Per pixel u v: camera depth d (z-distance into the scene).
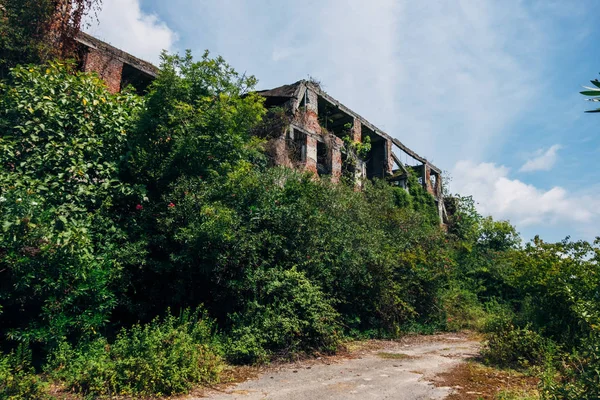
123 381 5.81
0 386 5.24
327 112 21.75
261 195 10.12
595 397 4.67
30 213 6.56
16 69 8.73
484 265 19.77
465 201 31.14
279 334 8.25
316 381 6.73
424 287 13.60
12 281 6.46
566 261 9.17
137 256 8.16
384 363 8.26
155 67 15.87
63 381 5.93
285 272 9.08
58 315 6.54
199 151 9.70
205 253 8.65
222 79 10.84
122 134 9.05
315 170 19.06
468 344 10.99
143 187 8.66
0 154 7.62
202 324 7.82
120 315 8.55
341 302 11.10
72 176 7.96
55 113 8.26
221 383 6.48
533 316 9.59
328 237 11.27
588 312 7.82
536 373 7.04
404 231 15.98
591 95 2.84
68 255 6.65
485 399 5.88
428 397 5.95
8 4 10.94
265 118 18.31
